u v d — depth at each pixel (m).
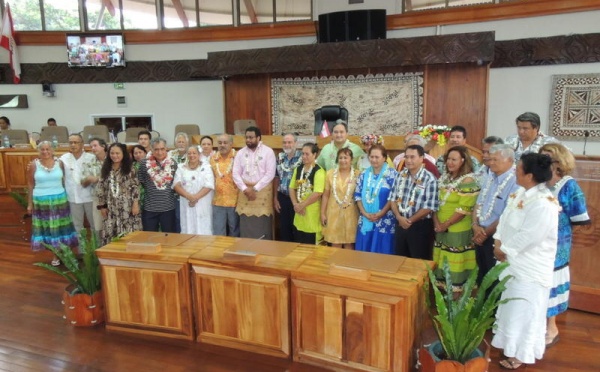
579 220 2.74
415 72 7.03
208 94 8.82
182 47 8.76
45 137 7.79
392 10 7.60
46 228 4.60
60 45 8.88
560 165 2.74
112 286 3.05
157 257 2.89
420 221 3.31
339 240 3.65
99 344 2.95
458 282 3.26
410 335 2.39
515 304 2.53
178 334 2.97
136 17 8.86
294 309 2.63
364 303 2.41
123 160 4.09
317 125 5.83
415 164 3.23
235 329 2.81
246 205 4.09
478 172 3.26
